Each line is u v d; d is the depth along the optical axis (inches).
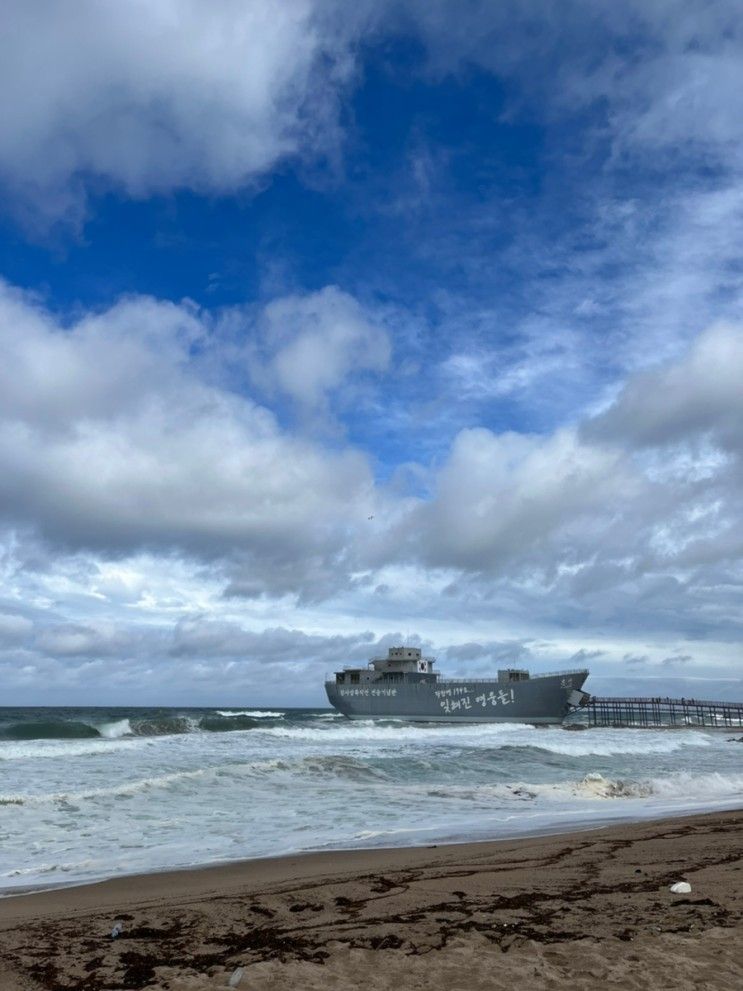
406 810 634.2
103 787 749.9
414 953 231.6
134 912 295.0
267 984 201.3
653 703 3754.9
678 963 209.5
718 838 481.7
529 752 1280.8
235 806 637.3
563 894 316.2
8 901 324.8
